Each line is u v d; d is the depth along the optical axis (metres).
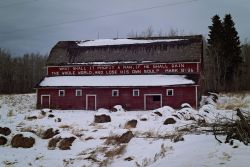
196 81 44.16
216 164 10.55
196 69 47.62
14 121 31.83
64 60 53.25
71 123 30.27
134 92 45.84
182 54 49.00
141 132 23.02
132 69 50.09
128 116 32.69
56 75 52.97
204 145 13.16
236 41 73.69
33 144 21.05
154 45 51.91
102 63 51.06
